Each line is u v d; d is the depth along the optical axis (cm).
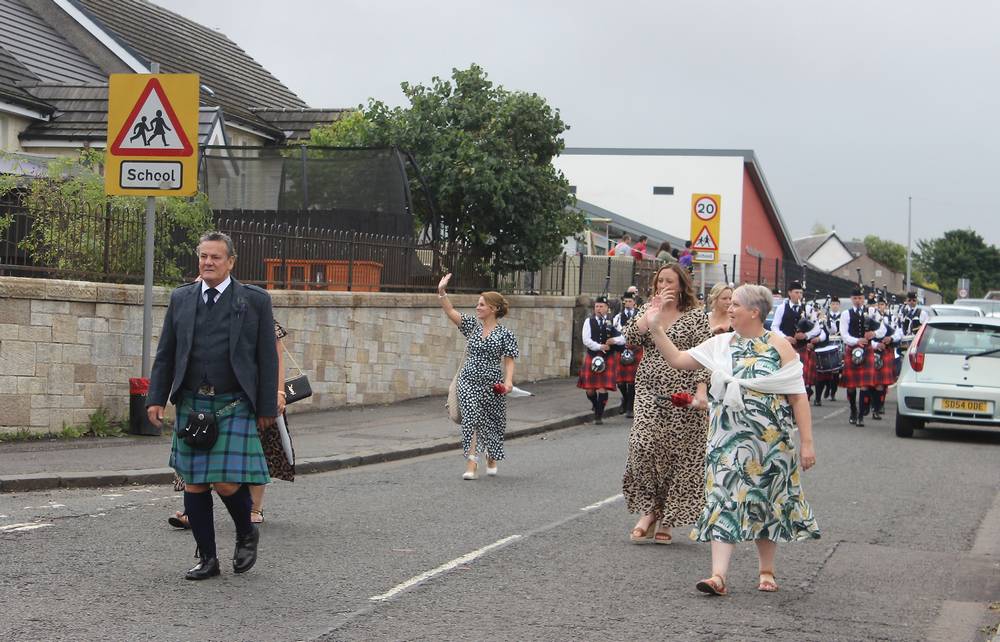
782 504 704
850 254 12169
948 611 687
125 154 1260
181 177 1255
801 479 1228
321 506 993
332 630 604
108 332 1341
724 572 704
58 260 1309
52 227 1295
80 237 1327
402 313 1905
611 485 1147
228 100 2981
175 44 3134
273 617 627
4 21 2584
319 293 1691
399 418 1673
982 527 972
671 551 838
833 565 810
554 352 2475
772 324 2008
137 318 1377
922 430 1825
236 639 584
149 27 3106
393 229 1972
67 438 1283
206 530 711
